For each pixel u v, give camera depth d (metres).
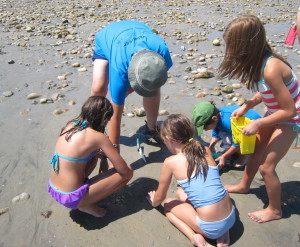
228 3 11.01
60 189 2.52
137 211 2.73
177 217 2.52
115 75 2.80
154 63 2.47
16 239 2.48
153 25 8.33
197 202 2.32
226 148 3.30
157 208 2.76
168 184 2.52
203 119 2.98
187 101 4.46
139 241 2.45
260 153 2.66
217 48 6.48
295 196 2.81
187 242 2.44
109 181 2.63
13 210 2.74
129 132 3.84
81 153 2.43
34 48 6.81
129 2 11.71
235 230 2.52
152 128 3.70
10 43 7.14
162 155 3.43
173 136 2.45
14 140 3.70
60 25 8.58
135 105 4.44
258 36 2.15
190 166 2.33
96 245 2.43
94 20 9.01
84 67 5.71
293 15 9.01
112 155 2.55
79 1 12.23
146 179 3.09
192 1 11.62
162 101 4.48
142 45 2.78
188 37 7.23
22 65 5.90
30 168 3.25
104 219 2.66
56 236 2.50
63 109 4.34
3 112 4.29
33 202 2.83
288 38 2.50
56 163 2.46
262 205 2.75
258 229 2.52
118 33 3.01
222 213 2.29
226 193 2.37
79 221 2.64
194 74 5.31
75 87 4.99
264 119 2.29
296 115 2.32
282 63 2.20
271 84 2.20
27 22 9.02
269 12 9.50
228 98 4.51
